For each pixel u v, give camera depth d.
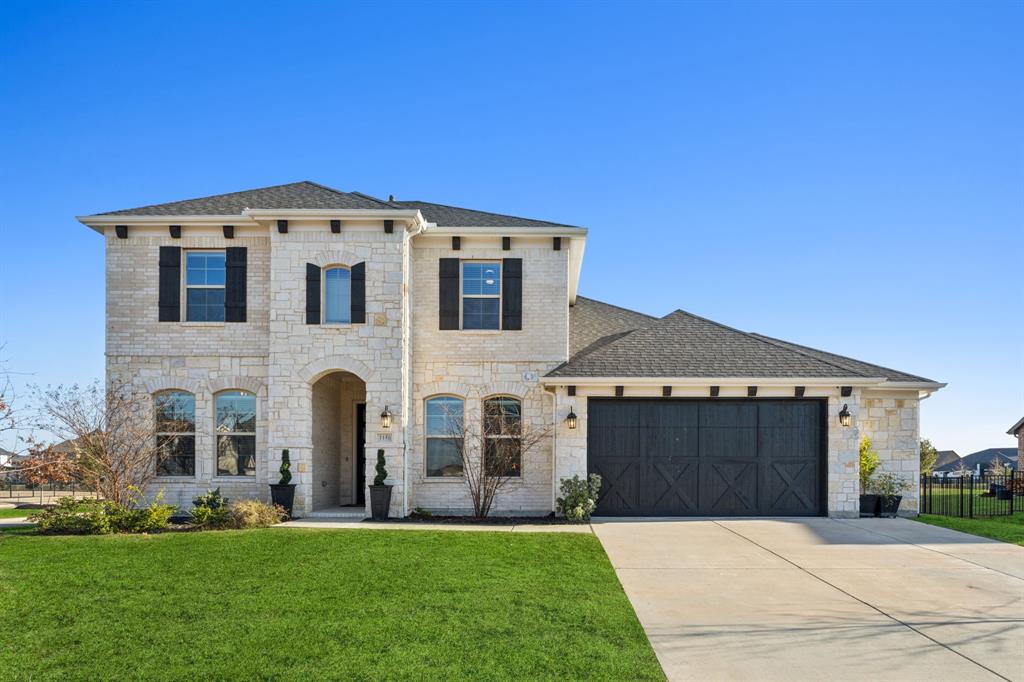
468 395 18.41
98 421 16.45
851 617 8.75
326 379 18.73
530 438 18.16
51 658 7.10
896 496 17.39
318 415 18.09
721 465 17.22
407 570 10.53
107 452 16.11
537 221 18.98
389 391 17.16
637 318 23.42
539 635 7.86
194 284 18.27
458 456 18.47
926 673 6.97
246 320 18.02
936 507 20.83
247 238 18.16
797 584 10.33
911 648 7.65
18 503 22.73
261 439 17.81
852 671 7.02
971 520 17.00
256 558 11.18
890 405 18.56
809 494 17.19
